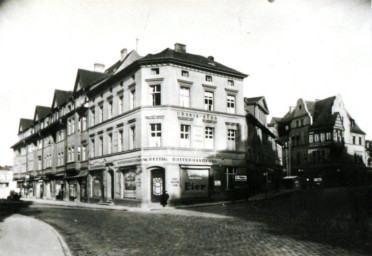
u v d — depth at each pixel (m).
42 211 25.41
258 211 22.02
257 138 43.41
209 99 32.81
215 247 10.40
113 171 34.41
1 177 85.94
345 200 26.77
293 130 69.69
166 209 26.41
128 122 32.38
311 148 65.25
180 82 31.02
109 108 36.56
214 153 32.19
